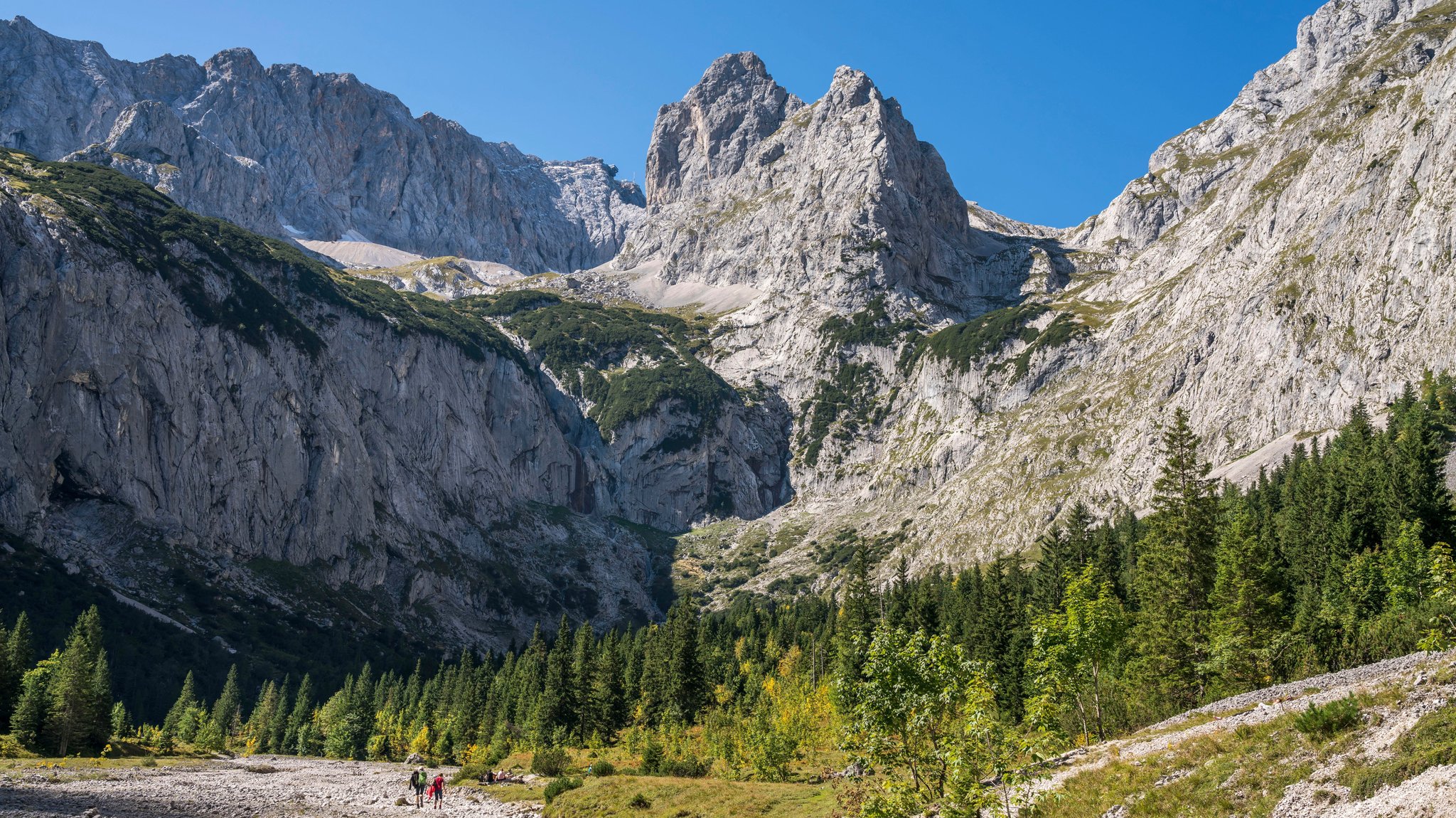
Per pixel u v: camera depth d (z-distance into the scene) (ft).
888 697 129.49
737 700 444.96
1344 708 113.39
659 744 329.93
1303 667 206.28
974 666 128.26
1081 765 142.10
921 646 131.64
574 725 433.89
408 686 586.45
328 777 350.23
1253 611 243.19
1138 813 114.62
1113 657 196.24
